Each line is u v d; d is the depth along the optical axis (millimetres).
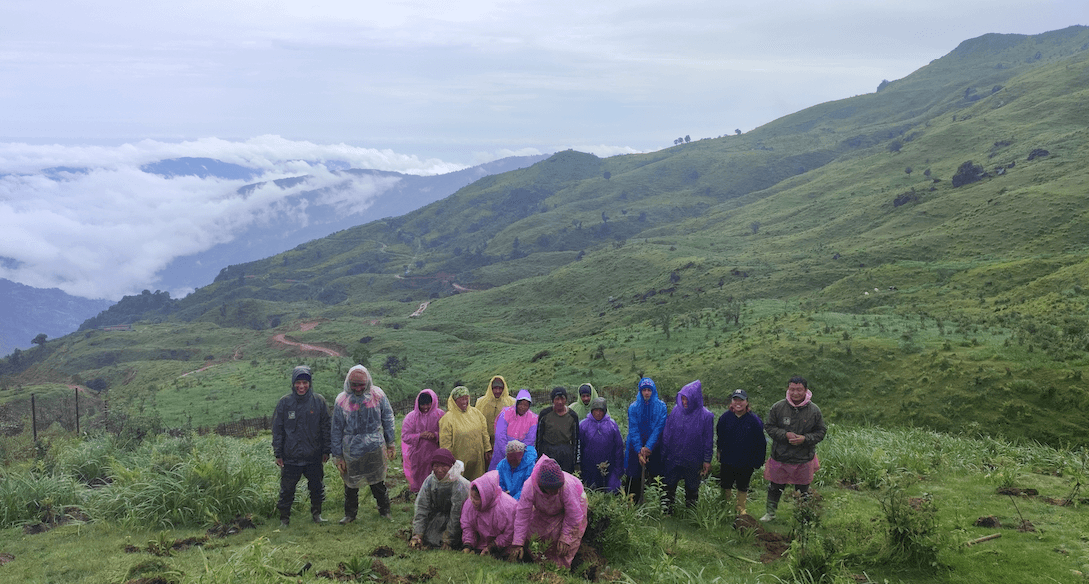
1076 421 23109
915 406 28875
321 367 88375
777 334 44125
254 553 5719
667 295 127938
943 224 113812
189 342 186625
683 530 8266
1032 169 130250
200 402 68750
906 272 83125
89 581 5613
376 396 8250
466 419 8875
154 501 8055
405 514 8758
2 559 6355
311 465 8047
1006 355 28891
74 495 8586
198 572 5637
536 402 40625
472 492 6887
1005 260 78875
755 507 9266
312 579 5691
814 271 108750
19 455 11305
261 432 21906
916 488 9414
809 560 6418
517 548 6855
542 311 157625
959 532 6902
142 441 12367
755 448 8570
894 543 6582
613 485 8977
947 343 33312
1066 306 39375
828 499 9094
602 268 173500
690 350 53000
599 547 7164
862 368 34594
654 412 9133
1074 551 6406
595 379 52062
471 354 114500
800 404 8195
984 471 10555
